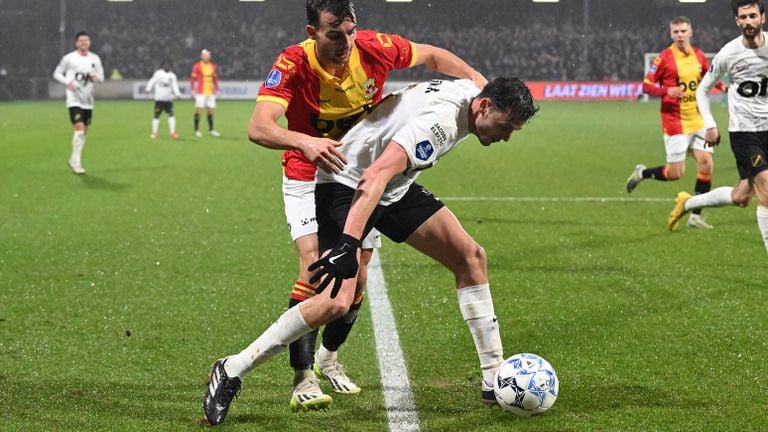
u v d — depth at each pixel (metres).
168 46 40.06
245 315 5.94
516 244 8.37
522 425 3.96
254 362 3.96
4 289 6.63
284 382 4.60
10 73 37.75
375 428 3.95
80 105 13.62
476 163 15.73
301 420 4.05
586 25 38.38
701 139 9.77
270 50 40.25
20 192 11.80
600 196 11.73
